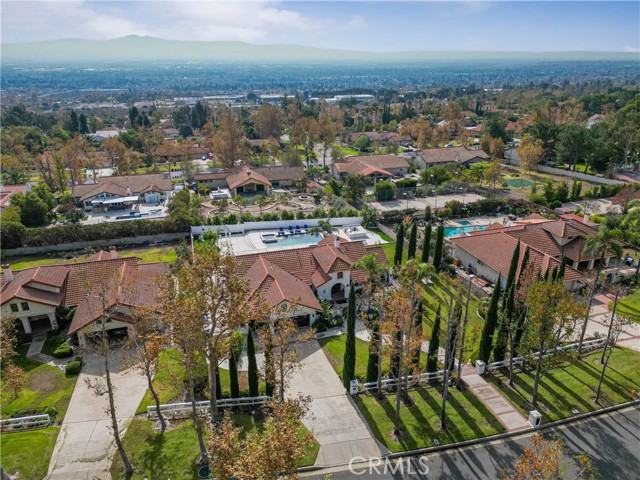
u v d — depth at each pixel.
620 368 44.12
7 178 124.62
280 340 36.09
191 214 88.31
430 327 52.59
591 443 35.25
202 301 32.16
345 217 91.00
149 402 40.34
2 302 48.78
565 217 86.38
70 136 190.12
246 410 39.03
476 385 42.28
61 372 44.81
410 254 65.75
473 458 34.09
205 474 32.22
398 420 35.94
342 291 59.50
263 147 157.00
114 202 102.00
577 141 123.56
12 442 35.47
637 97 136.38
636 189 100.69
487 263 63.62
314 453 34.41
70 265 57.50
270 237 83.88
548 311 36.66
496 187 116.12
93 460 33.91
